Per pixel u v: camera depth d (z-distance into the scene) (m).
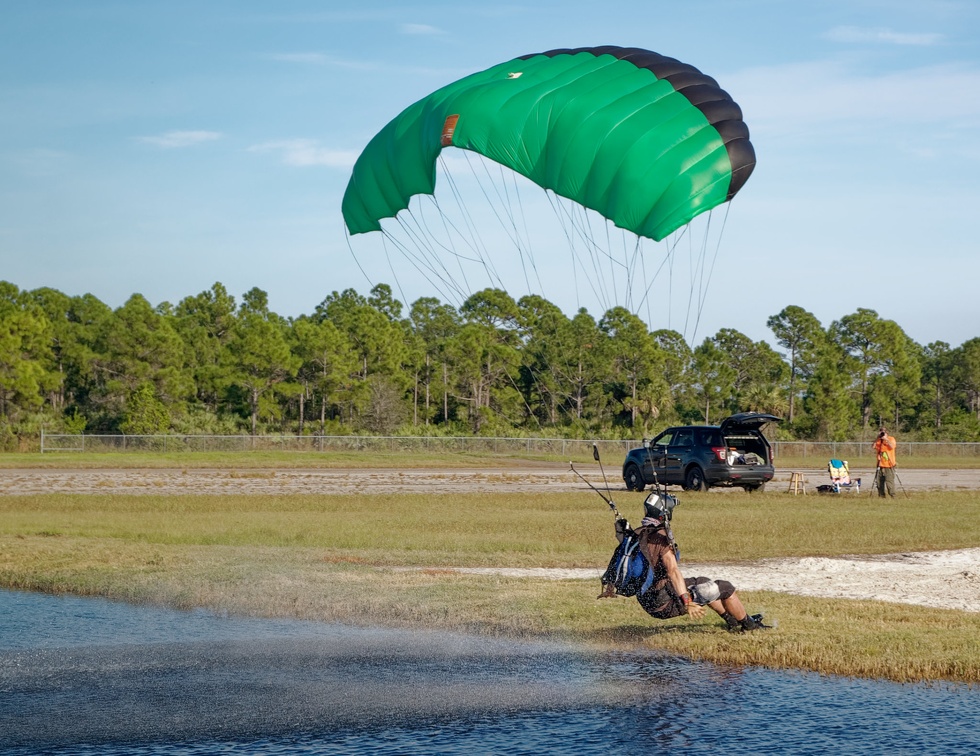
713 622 10.00
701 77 14.59
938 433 79.44
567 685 8.13
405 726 7.20
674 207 13.13
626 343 74.06
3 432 54.75
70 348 75.69
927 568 14.07
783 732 7.07
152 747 6.77
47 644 9.48
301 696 7.87
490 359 78.38
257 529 18.08
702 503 24.70
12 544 15.71
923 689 8.05
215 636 9.82
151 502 23.72
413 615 10.47
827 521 20.22
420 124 14.84
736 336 97.00
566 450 54.53
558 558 14.77
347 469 41.50
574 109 13.73
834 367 84.75
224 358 75.06
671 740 6.92
